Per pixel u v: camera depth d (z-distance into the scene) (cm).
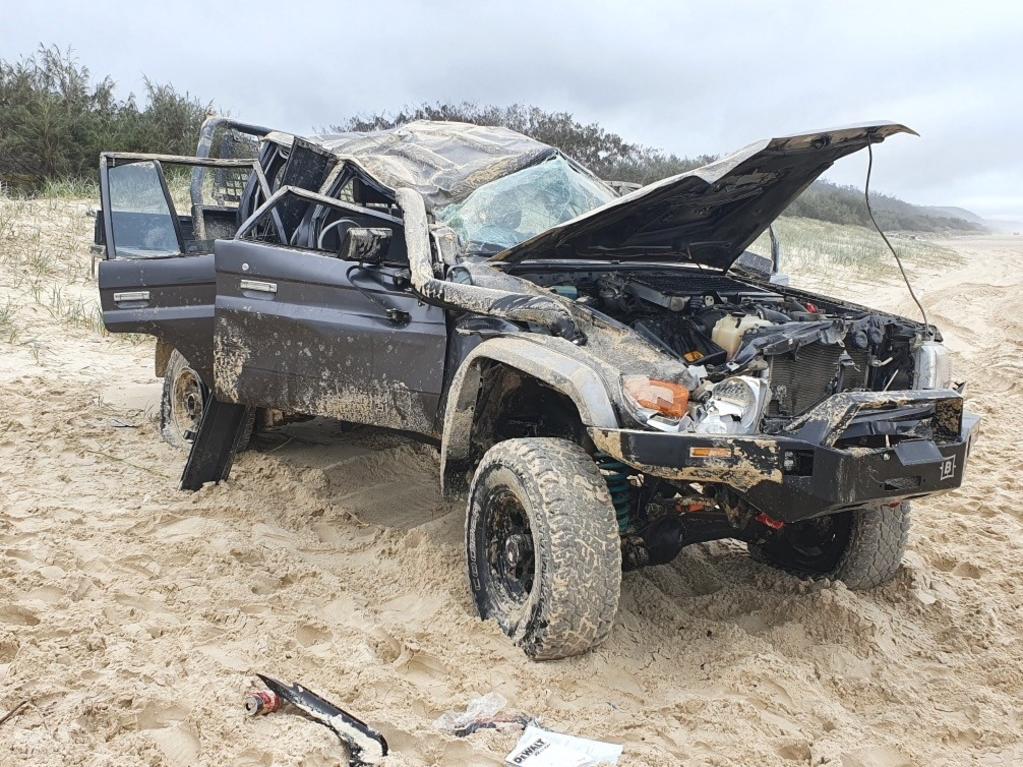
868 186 440
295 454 620
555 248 482
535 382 441
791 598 439
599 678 372
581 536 365
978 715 367
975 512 611
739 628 411
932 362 427
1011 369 1002
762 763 325
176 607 407
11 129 1575
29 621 384
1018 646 425
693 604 446
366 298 479
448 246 471
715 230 520
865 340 425
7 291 1048
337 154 548
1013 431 806
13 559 436
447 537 499
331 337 488
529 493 376
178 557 459
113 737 308
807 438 358
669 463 356
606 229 482
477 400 441
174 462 611
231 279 524
